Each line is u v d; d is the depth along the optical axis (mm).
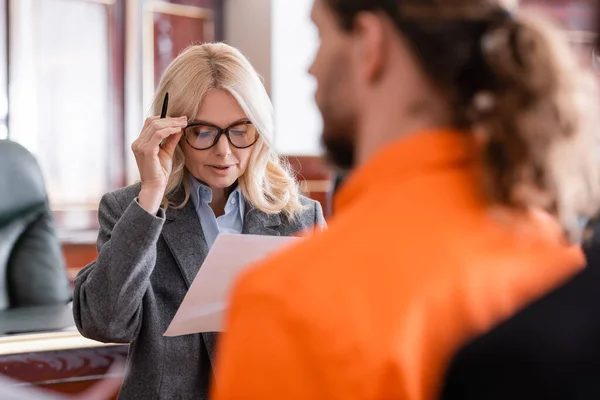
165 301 1899
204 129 1891
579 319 663
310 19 843
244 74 1927
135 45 5723
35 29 5336
